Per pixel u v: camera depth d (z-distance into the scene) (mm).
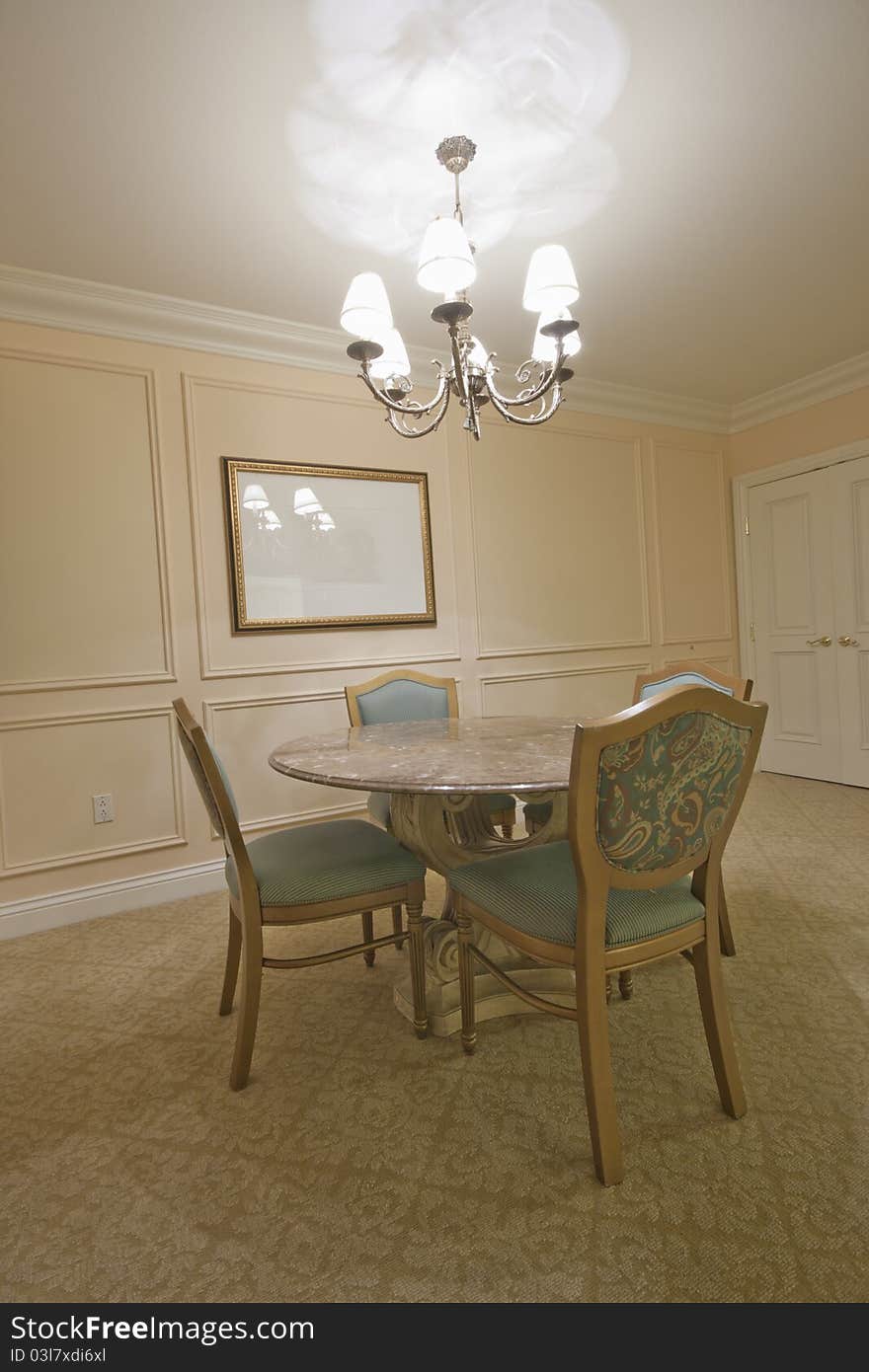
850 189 2170
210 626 2836
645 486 4105
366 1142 1278
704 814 1201
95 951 2244
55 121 1756
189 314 2709
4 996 1933
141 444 2699
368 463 3205
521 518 3652
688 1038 1580
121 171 1950
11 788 2455
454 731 2010
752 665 4434
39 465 2516
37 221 2164
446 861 1707
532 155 1950
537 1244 1037
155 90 1668
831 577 3969
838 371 3686
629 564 4027
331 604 3090
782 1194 1111
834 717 4016
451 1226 1077
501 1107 1365
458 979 1648
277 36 1534
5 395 2465
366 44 1561
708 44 1612
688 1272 978
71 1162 1255
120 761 2652
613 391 3828
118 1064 1569
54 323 2547
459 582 3455
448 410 3422
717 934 1313
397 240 2314
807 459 4012
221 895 2771
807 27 1578
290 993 1885
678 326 3115
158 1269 1021
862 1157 1188
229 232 2252
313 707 3057
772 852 2846
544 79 1685
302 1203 1138
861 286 2797
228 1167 1229
